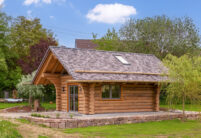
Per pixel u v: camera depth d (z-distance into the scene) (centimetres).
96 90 1789
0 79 3450
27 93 2614
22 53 4025
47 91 3127
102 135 1212
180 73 1573
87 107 1750
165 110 2122
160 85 2009
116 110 1862
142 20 3531
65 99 2014
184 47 3319
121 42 3622
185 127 1468
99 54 2067
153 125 1531
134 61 2170
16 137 1034
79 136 1181
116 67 1938
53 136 1155
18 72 3581
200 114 1797
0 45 3447
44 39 3456
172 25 3400
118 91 1903
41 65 2006
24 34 4125
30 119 1554
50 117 1568
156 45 3325
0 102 3122
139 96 1984
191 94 1656
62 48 1911
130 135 1218
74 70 1683
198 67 1605
